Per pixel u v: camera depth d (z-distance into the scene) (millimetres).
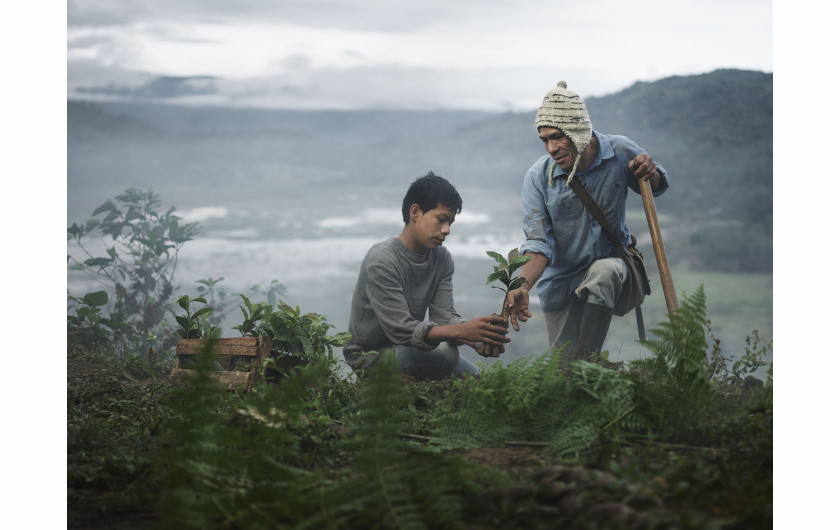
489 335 4727
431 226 5188
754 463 2699
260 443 2580
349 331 5449
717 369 4398
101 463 2967
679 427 3094
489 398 3303
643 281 5484
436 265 5488
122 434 3412
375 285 5176
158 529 2268
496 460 2951
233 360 4625
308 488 2467
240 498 2314
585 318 5238
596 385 3291
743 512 2133
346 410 3777
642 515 2084
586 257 5418
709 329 4477
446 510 2215
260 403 3016
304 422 3154
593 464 2699
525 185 5562
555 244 5527
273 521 2250
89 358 5773
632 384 3180
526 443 3145
